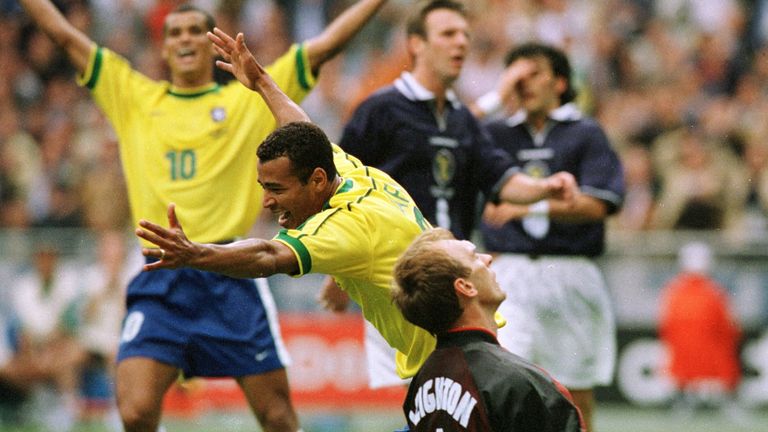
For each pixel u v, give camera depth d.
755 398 44.16
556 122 29.44
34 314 42.59
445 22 25.16
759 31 61.44
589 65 58.19
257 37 59.94
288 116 19.03
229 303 24.34
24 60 58.31
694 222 49.25
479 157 25.83
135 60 58.44
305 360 40.72
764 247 44.38
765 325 44.19
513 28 59.09
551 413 14.83
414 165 25.06
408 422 16.28
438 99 25.39
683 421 43.28
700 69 59.31
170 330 23.91
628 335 44.78
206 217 24.44
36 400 42.44
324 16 61.72
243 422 41.12
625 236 45.28
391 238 17.45
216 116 24.55
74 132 53.81
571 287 28.92
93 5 60.22
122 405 23.59
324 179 17.56
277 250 16.47
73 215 48.12
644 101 56.59
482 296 15.87
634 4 62.00
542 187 25.05
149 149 24.64
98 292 42.25
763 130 54.34
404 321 18.34
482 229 29.41
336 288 25.50
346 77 58.94
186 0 60.25
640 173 51.91
